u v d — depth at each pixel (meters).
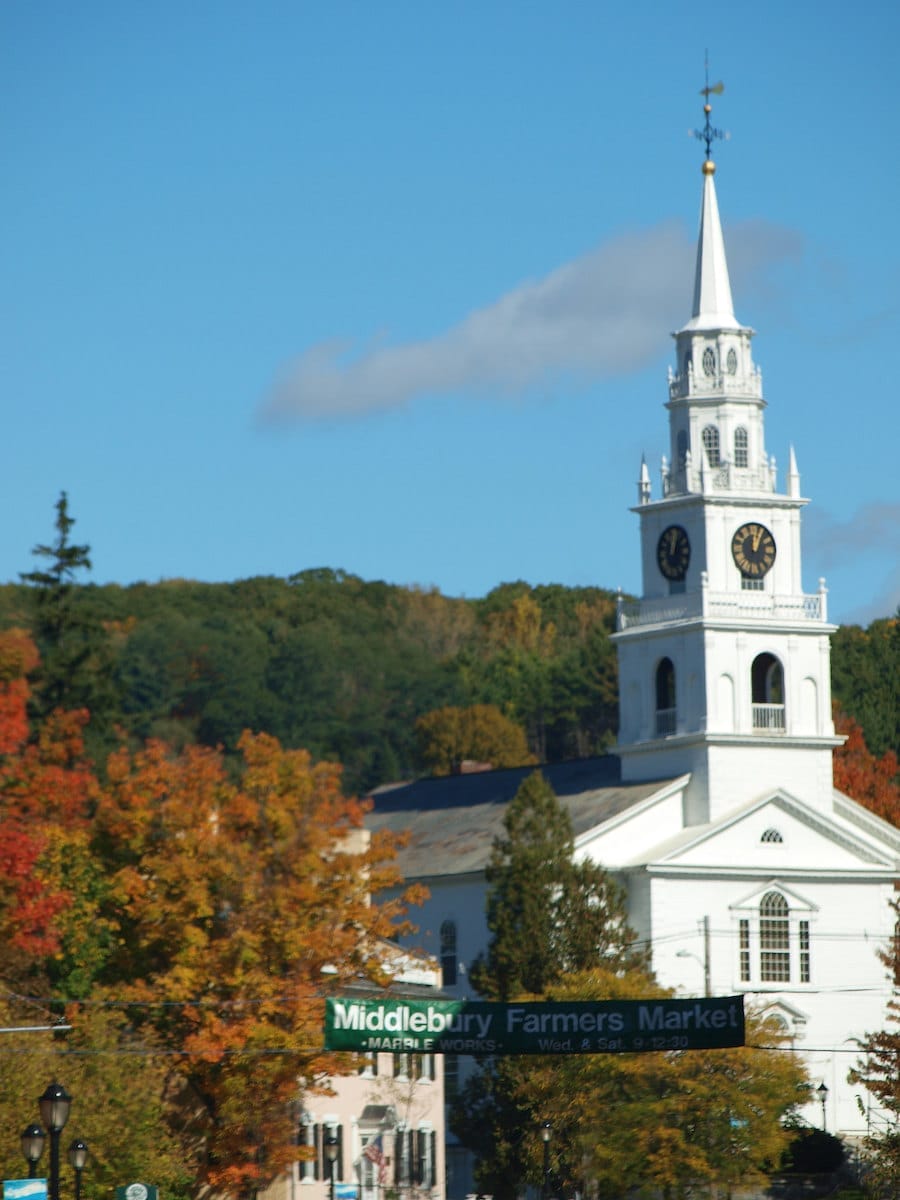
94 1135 180.88
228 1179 195.00
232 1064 195.50
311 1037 195.75
